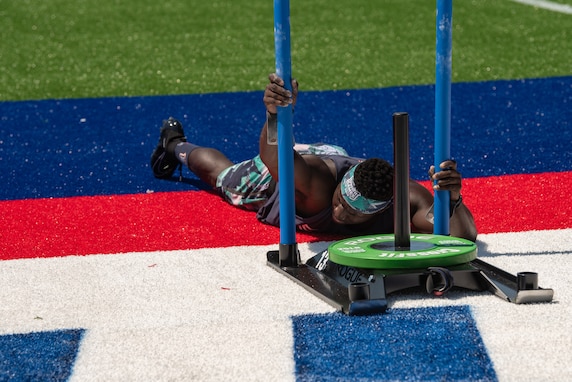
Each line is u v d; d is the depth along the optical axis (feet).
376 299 35.50
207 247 44.68
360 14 104.99
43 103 78.59
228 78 84.69
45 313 37.27
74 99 79.61
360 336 33.71
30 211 51.93
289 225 40.14
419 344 32.91
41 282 40.70
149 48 94.84
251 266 41.63
